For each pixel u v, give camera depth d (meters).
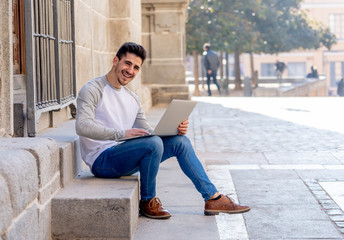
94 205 3.59
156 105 13.95
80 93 4.02
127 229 3.61
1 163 2.79
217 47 28.88
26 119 4.32
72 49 5.81
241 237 3.92
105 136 3.92
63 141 4.18
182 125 4.15
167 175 5.82
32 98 4.20
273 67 64.31
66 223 3.61
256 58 64.38
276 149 7.93
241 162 6.96
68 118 6.04
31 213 3.12
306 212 4.57
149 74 13.98
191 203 4.66
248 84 29.03
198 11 28.06
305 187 5.48
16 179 2.81
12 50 4.15
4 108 3.87
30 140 3.58
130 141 4.02
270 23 32.44
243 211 4.23
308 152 7.64
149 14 13.87
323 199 4.99
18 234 2.85
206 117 12.23
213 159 7.17
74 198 3.59
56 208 3.60
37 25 4.43
